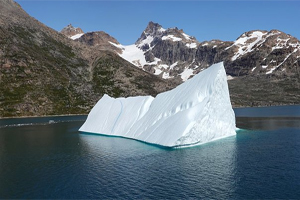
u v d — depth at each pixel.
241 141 63.88
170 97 73.31
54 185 38.50
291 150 54.28
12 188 37.81
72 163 49.47
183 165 45.06
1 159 53.91
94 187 37.25
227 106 70.44
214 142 62.75
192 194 33.75
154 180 38.81
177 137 56.78
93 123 92.19
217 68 67.56
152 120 70.81
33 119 152.25
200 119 59.66
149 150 56.91
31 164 49.56
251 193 33.56
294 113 161.38
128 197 33.62
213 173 40.81
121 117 85.31
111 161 49.72
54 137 81.62
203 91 64.94
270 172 40.72
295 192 33.53
